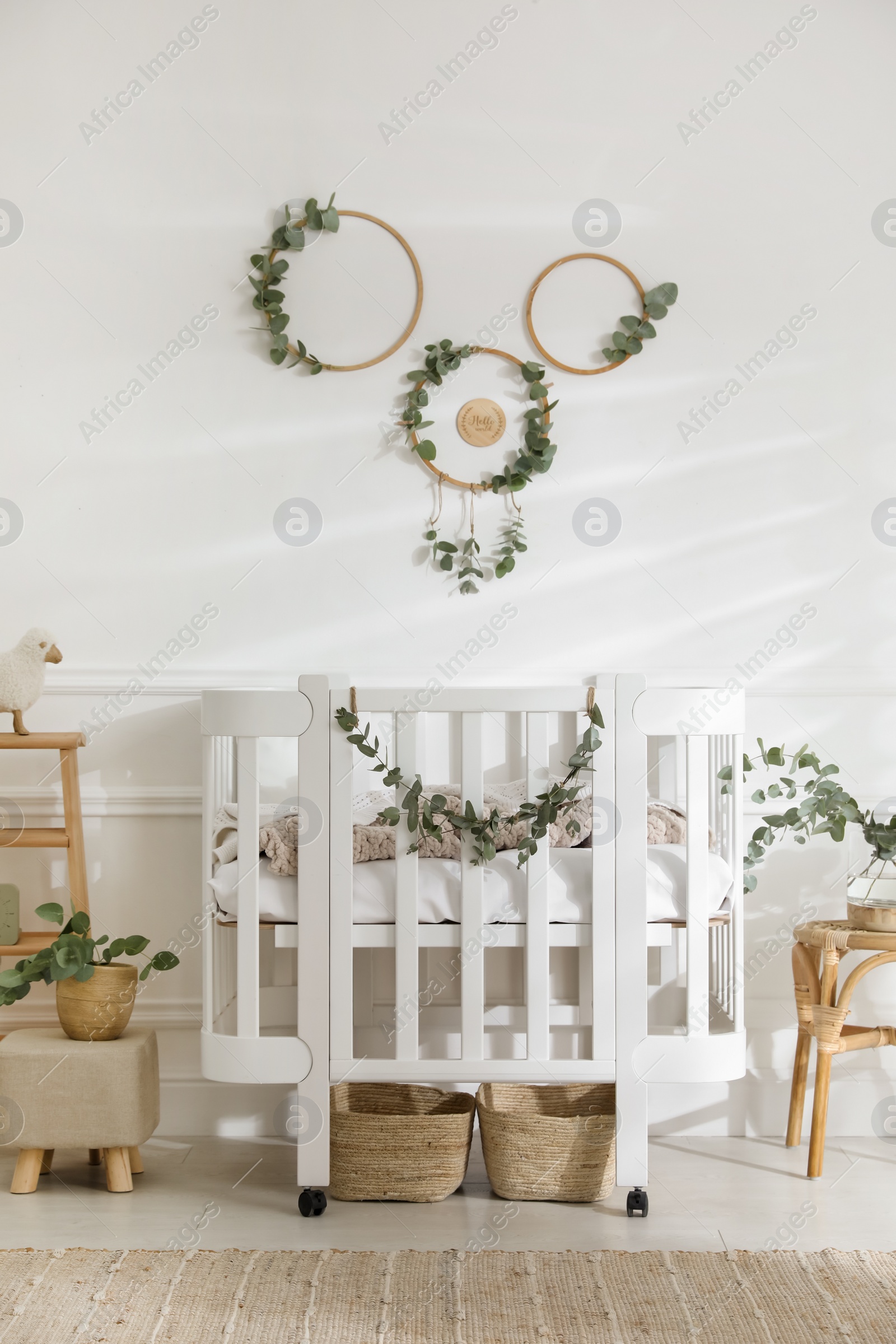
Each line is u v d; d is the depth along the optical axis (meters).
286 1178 2.10
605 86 2.53
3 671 2.16
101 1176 2.12
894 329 2.51
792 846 2.47
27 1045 2.03
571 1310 1.57
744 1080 2.41
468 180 2.51
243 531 2.47
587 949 2.32
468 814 1.94
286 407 2.49
